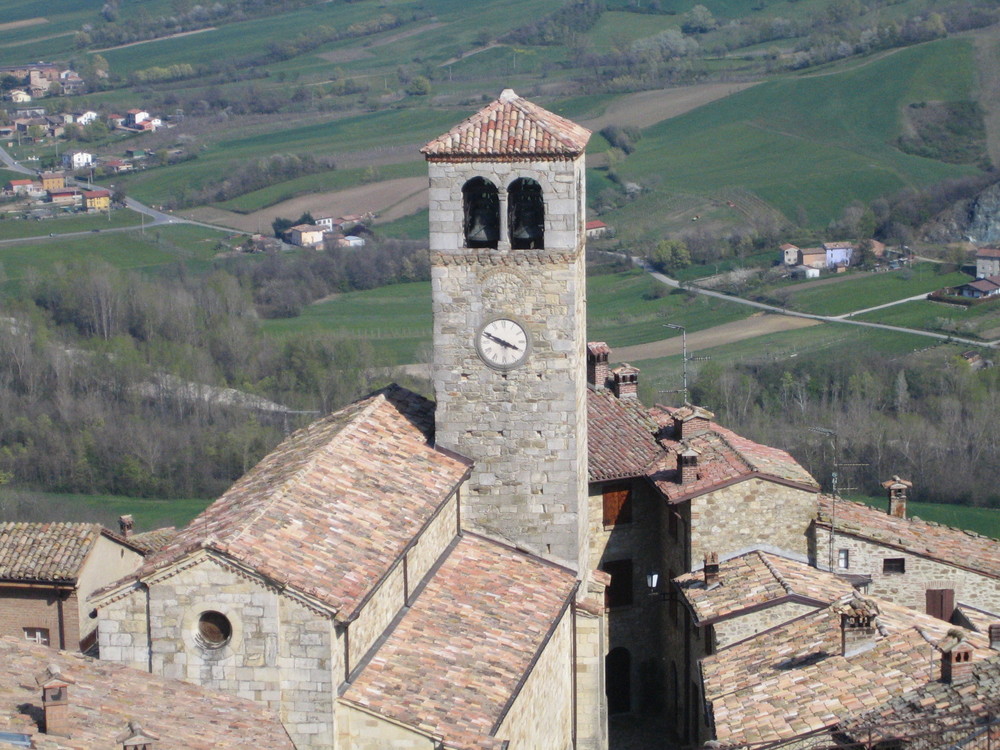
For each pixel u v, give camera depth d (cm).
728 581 6494
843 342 14838
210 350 15500
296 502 5234
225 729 4600
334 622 4772
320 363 14762
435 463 6028
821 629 5812
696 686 6725
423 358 15175
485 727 4875
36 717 4262
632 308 16650
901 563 6894
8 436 13338
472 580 5834
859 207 19462
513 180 5928
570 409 6084
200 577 4791
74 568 7062
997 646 5500
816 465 11481
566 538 6188
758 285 17150
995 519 10688
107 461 12888
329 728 4816
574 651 6291
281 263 18462
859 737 4403
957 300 16112
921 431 11906
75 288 16100
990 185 19388
